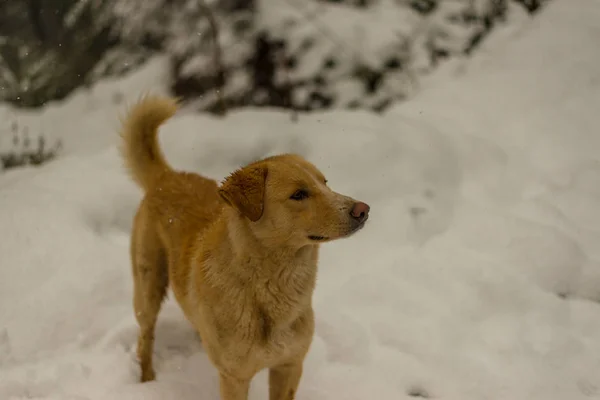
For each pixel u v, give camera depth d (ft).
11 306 13.07
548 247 13.70
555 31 20.85
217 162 17.99
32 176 18.02
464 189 16.44
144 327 11.48
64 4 28.73
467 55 21.38
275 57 21.36
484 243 14.35
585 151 16.61
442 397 10.77
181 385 11.00
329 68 20.98
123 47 26.08
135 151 12.23
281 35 21.36
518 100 18.60
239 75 21.59
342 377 11.28
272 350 8.92
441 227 15.43
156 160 12.31
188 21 23.11
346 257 14.93
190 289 9.58
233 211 8.62
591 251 14.01
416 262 14.05
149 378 11.53
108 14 26.27
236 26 21.84
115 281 13.92
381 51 20.92
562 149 16.74
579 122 17.44
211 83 21.99
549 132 17.33
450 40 21.53
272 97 21.42
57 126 23.50
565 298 13.17
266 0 21.98
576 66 19.21
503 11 22.62
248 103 21.56
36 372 11.34
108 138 21.88
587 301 12.98
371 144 17.22
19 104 25.44
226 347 8.92
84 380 11.09
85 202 16.35
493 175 16.46
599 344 11.71
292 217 8.30
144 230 11.28
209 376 11.46
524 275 13.41
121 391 10.72
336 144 17.44
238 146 18.07
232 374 9.18
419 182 16.52
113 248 14.98
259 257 8.53
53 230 14.98
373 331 12.44
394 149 17.13
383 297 13.25
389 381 11.16
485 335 12.08
